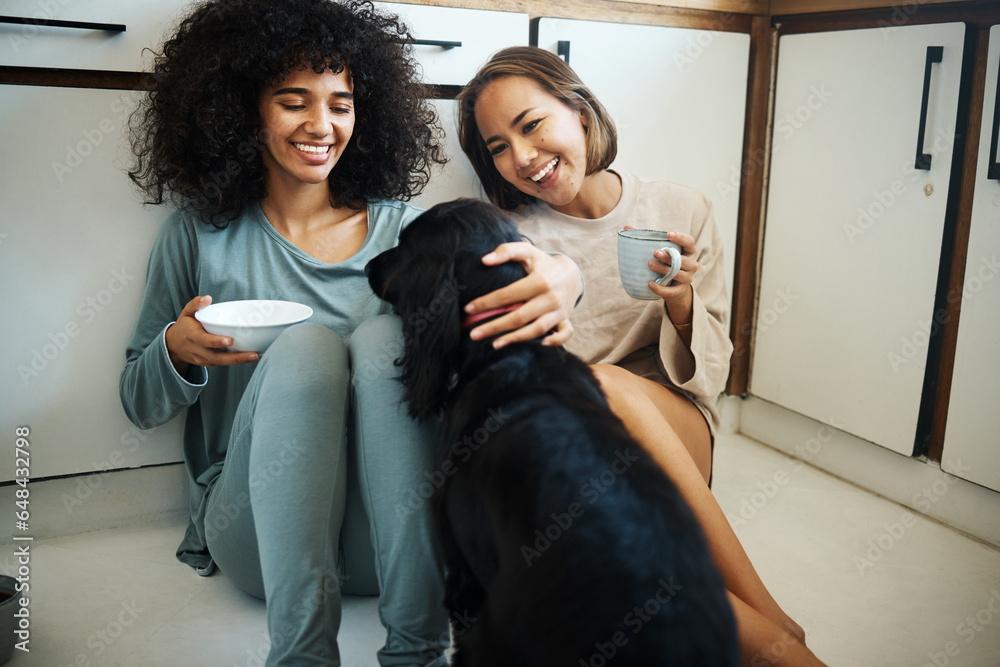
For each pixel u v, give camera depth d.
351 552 1.25
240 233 1.41
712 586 0.76
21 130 1.36
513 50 1.44
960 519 1.62
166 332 1.27
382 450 1.04
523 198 1.61
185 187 1.37
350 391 1.12
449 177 1.67
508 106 1.39
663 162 1.85
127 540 1.56
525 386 0.91
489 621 0.88
